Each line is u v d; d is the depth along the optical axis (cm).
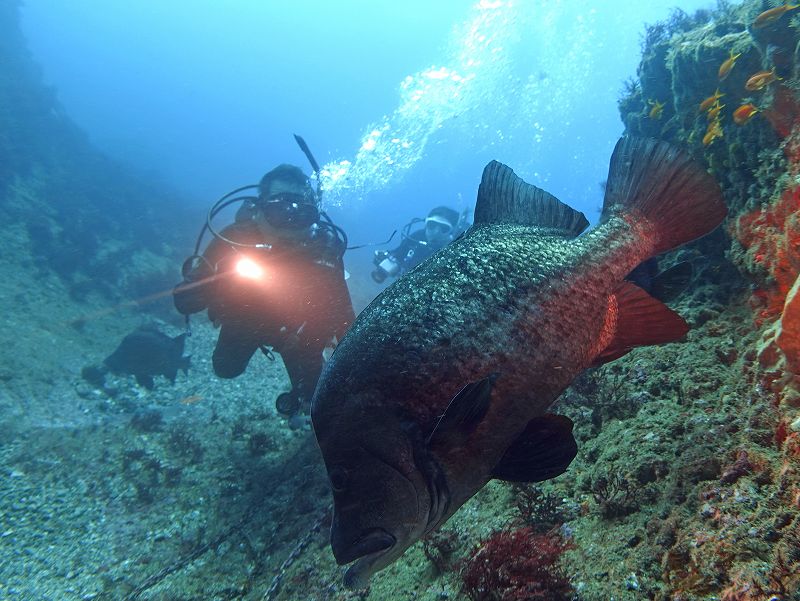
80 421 228
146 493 175
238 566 139
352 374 56
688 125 154
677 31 200
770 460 71
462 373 55
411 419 54
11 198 473
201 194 1329
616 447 98
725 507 69
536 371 58
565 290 62
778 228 97
